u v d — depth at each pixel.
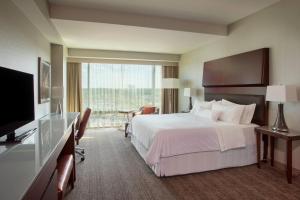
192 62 6.13
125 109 6.86
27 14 2.84
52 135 1.98
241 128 3.36
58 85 4.83
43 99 3.67
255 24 3.75
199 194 2.49
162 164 2.93
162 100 7.02
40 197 1.16
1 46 2.15
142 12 3.73
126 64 6.70
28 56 3.01
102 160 3.63
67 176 2.04
